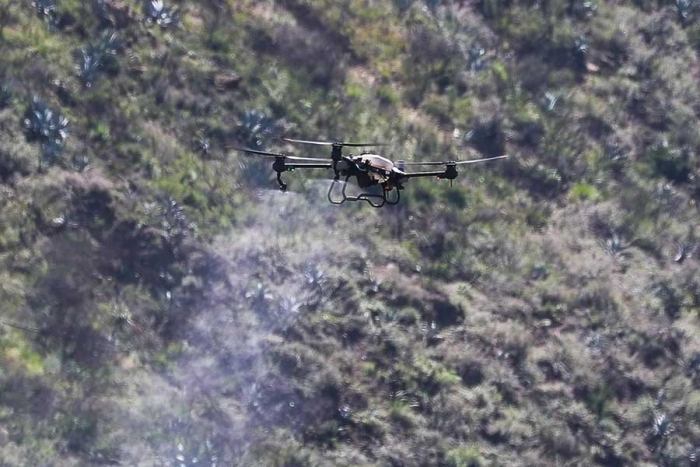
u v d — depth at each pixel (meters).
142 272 87.06
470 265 97.31
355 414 84.25
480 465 84.44
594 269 100.81
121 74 99.44
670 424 90.94
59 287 82.38
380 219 97.62
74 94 95.94
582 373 92.25
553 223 105.25
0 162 88.19
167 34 104.94
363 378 86.62
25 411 74.94
